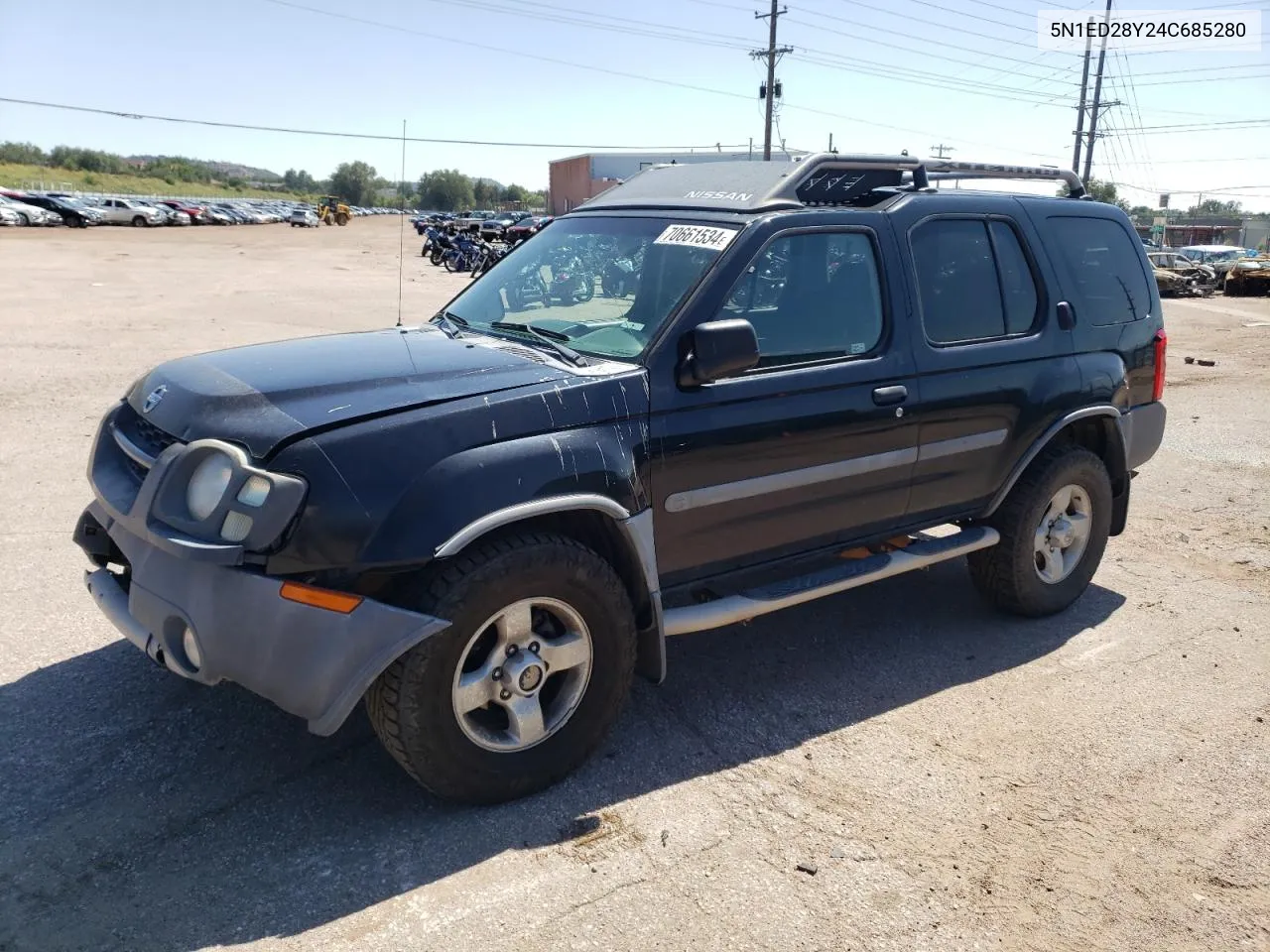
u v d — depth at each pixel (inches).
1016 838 130.0
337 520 115.6
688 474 143.6
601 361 143.3
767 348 153.1
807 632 194.2
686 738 151.8
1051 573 201.3
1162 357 220.4
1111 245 212.8
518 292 172.6
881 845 127.3
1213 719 163.2
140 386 149.0
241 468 116.8
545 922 110.4
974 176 194.1
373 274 1103.6
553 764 134.3
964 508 185.2
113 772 135.3
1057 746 153.5
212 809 128.0
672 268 153.0
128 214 2315.5
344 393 127.5
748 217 154.8
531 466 126.8
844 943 109.6
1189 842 130.7
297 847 121.3
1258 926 115.6
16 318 590.2
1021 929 113.4
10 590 192.2
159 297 765.3
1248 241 3548.2
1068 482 196.9
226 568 116.5
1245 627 201.8
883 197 179.2
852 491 165.2
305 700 116.7
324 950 104.7
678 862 122.0
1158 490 303.9
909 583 222.4
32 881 113.3
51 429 318.3
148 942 104.7
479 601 122.6
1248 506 288.2
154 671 162.9
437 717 122.3
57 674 160.9
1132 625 201.8
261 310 690.8
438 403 126.2
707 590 164.6
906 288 169.3
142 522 122.9
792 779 141.4
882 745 152.0
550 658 131.7
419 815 128.6
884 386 164.2
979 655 185.3
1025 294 190.2
